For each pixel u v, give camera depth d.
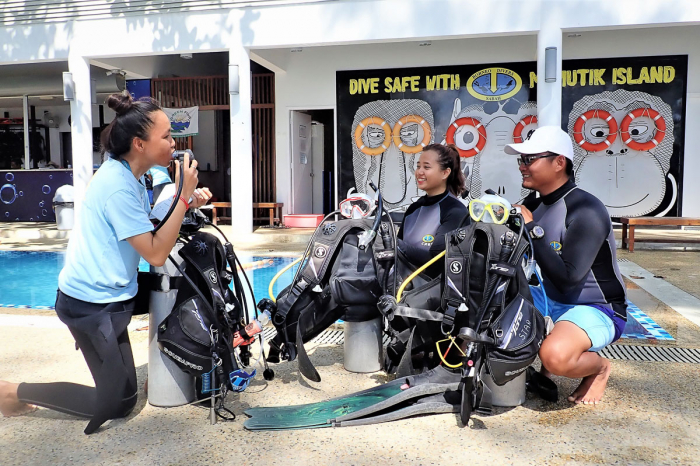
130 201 2.18
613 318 2.53
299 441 2.16
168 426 2.31
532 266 2.30
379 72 11.12
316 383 2.83
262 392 2.71
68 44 9.94
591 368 2.43
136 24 9.62
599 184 10.47
